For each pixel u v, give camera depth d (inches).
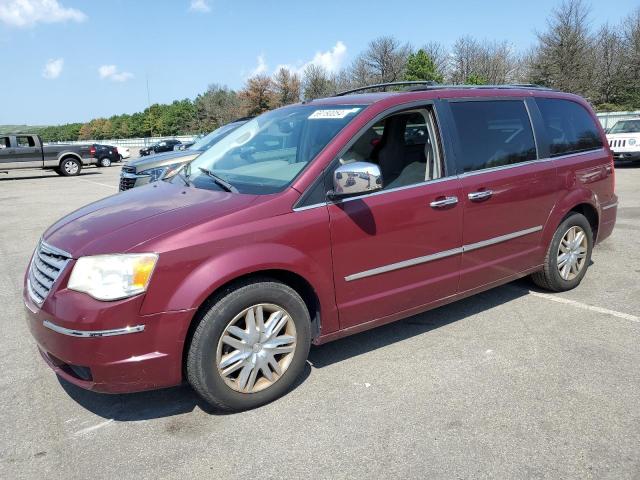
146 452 111.2
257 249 118.6
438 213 147.8
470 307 186.4
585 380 134.5
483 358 147.9
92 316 107.3
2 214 454.0
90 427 121.0
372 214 135.4
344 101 155.3
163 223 118.0
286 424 119.4
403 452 108.3
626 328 165.6
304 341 129.7
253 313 121.5
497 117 167.8
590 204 195.9
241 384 121.6
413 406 124.9
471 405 124.6
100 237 117.0
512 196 166.7
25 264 273.9
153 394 134.8
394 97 147.0
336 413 123.1
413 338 162.4
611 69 1941.4
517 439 111.5
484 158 161.3
